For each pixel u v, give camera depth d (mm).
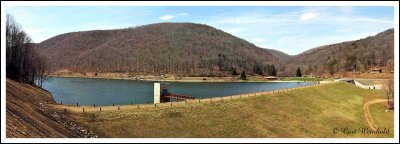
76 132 48688
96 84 183125
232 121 64188
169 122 57969
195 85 195625
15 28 105375
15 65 99812
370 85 153875
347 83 145125
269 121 69000
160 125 56438
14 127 34500
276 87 176000
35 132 37406
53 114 53500
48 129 42094
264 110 73875
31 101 60094
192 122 59750
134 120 55719
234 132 60844
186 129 57406
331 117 80625
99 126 52781
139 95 121875
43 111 53094
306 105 86375
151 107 61031
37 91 93500
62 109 57281
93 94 123250
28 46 116188
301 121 73625
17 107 43031
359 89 136500
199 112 63438
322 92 108062
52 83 181000
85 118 53938
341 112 87062
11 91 55281
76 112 55406
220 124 61844
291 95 91688
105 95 120125
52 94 117938
